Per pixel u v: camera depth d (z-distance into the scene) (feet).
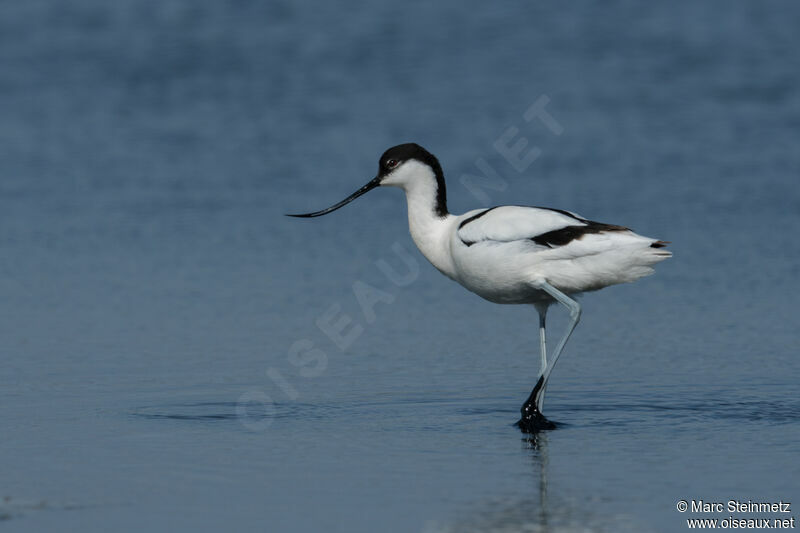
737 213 58.13
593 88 81.71
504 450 29.27
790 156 68.13
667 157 68.59
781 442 29.60
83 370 36.94
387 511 24.89
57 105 82.07
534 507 25.12
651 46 90.38
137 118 79.20
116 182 65.87
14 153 71.56
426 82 83.71
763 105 78.38
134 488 26.25
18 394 34.30
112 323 42.70
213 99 82.53
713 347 39.47
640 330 41.91
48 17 100.37
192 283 48.37
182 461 28.25
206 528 23.94
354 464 28.09
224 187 64.80
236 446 29.55
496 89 81.56
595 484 26.55
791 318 42.75
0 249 53.52
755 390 34.60
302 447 29.48
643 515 24.71
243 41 93.61
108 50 92.73
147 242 54.90
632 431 30.86
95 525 24.06
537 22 96.84
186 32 95.96
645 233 55.06
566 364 38.01
